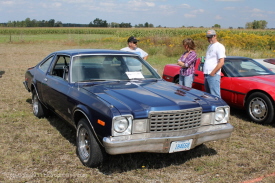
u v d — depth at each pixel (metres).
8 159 3.90
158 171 3.70
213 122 3.78
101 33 67.75
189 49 5.95
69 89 4.18
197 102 3.67
